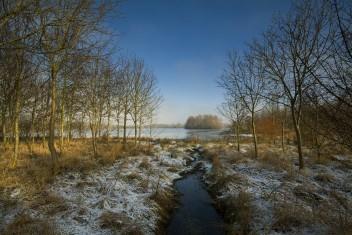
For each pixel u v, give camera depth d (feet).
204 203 33.73
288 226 22.44
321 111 10.32
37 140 74.59
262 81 52.54
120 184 33.83
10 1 16.97
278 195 29.17
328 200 27.45
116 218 23.65
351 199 28.43
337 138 10.23
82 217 23.56
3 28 19.36
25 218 21.70
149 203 29.17
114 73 56.18
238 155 54.60
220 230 26.02
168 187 38.14
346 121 9.64
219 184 37.63
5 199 25.57
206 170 50.70
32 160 42.70
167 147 77.51
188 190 39.19
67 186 31.24
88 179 34.50
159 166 50.80
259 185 34.22
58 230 20.75
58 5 19.06
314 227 21.70
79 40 24.82
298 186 31.01
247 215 25.59
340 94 9.75
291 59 36.83
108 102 59.47
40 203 25.50
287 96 41.52
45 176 32.48
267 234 21.88
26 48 16.43
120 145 67.77
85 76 43.73
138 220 24.97
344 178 36.70
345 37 9.62
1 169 34.65
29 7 16.69
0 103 34.53
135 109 72.13
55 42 23.43
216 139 106.01
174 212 30.73
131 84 71.67
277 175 38.47
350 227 19.70
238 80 59.26
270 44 42.73
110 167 43.50
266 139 95.71
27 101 41.78
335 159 45.60
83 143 75.72
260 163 46.01
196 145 89.71
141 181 36.47
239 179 36.52
